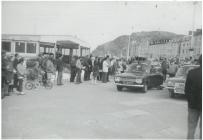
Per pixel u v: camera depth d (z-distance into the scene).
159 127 6.21
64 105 8.36
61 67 13.88
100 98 10.12
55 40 24.23
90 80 17.69
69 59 24.55
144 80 12.31
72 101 9.15
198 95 4.33
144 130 5.91
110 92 12.11
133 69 13.51
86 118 6.76
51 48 25.34
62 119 6.55
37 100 9.03
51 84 12.34
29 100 8.96
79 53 26.98
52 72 12.45
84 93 11.28
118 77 12.52
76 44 24.97
